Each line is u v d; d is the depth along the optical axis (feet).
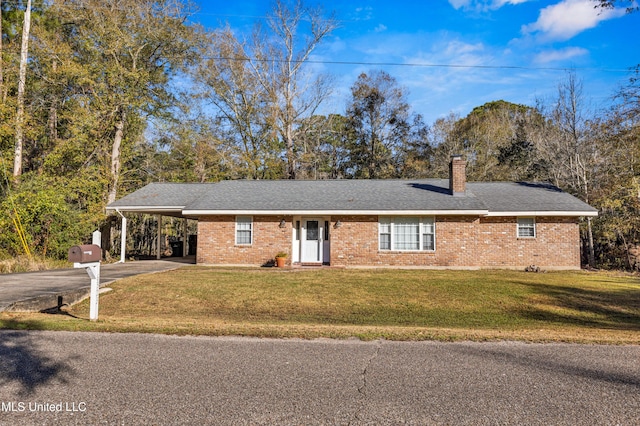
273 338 19.76
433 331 21.56
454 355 17.28
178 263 61.41
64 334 20.08
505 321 29.94
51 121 81.00
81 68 70.79
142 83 75.51
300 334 20.36
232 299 34.47
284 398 12.87
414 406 12.35
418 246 56.13
